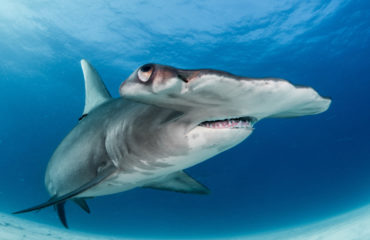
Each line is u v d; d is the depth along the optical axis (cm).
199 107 152
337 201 2755
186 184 366
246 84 124
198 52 2548
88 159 287
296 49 2548
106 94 364
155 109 207
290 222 2598
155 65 120
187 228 2758
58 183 338
